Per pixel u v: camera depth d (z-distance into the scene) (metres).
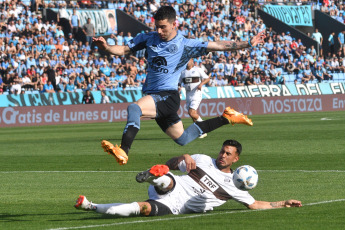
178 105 21.28
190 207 20.19
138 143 52.16
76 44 101.31
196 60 103.38
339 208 21.25
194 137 21.62
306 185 27.67
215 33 115.56
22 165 38.78
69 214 21.31
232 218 19.38
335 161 36.84
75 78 94.56
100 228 18.11
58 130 72.50
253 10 127.44
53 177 32.66
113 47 21.17
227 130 65.62
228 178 20.28
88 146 50.75
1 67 89.81
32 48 93.88
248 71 109.88
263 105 103.69
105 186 28.95
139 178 18.56
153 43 21.22
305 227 17.94
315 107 108.75
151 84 21.28
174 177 19.97
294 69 116.62
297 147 45.66
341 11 139.25
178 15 115.81
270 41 118.44
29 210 22.48
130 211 19.08
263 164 36.12
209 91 100.81
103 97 93.25
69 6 109.88
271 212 20.41
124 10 112.75
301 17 133.00
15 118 84.25
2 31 96.19
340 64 125.56
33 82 90.69
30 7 104.50
